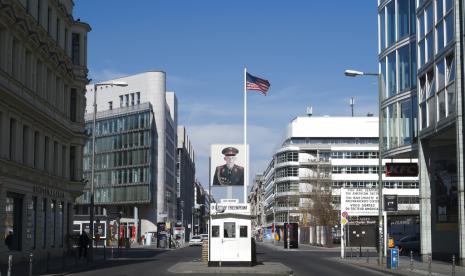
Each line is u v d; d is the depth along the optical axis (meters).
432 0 40.06
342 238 49.28
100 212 115.81
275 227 145.25
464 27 34.97
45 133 45.22
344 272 33.25
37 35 41.62
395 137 47.22
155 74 115.88
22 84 39.19
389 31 48.91
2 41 36.12
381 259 39.03
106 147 117.12
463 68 35.03
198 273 31.41
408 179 137.25
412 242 62.72
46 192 45.44
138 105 112.19
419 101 42.41
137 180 110.56
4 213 36.59
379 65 50.78
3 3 34.78
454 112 35.84
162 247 81.31
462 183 35.03
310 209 97.19
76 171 53.62
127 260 46.31
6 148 36.56
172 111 140.25
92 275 29.72
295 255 56.91
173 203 136.50
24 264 37.09
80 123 53.91
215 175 39.50
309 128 148.38
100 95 122.69
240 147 39.75
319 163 114.69
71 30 52.47
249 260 35.66
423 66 41.69
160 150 116.00
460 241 35.31
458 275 29.52
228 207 36.78
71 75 51.56
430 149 42.34
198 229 180.50
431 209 41.97
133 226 111.50
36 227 43.19
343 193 47.50
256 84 42.59
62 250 49.88
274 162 160.00
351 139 148.12
